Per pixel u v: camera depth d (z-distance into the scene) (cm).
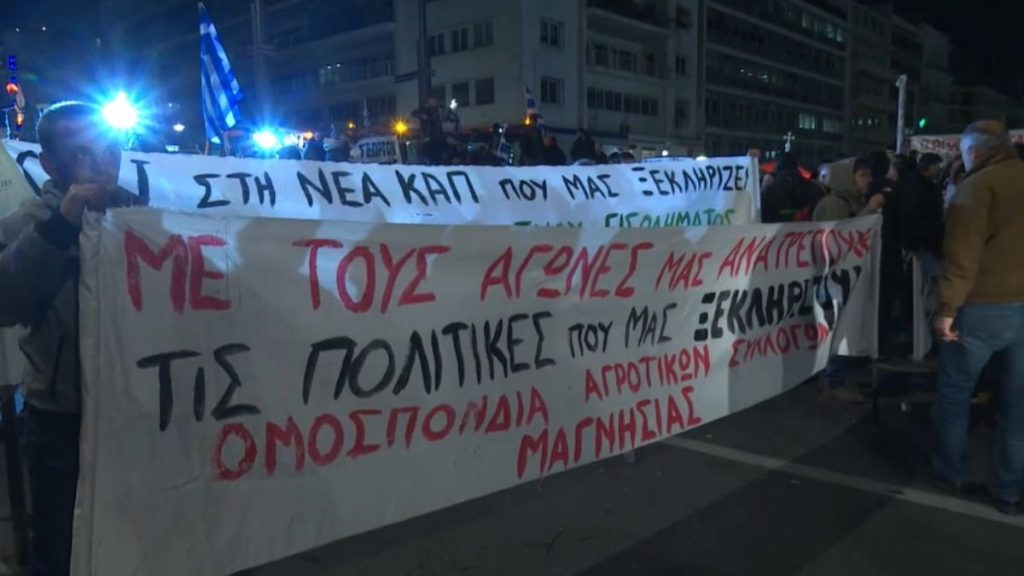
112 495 235
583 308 364
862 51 7694
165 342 242
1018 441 397
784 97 6334
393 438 302
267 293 263
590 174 545
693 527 391
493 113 3975
